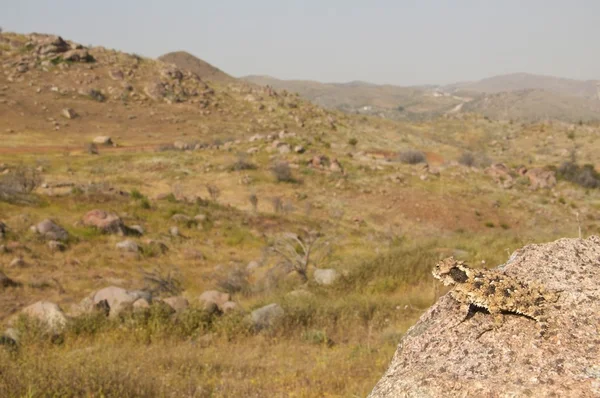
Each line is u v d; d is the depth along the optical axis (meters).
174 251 24.61
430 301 13.84
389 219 39.19
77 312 13.06
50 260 20.95
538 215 41.97
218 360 9.99
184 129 80.62
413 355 3.43
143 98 90.94
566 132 125.00
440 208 41.38
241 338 11.89
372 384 8.09
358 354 10.08
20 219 24.88
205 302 14.41
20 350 10.34
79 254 22.20
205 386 8.24
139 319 12.48
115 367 8.32
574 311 3.26
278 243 23.86
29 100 79.50
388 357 9.60
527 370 2.95
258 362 10.00
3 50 94.88
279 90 125.00
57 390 7.23
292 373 8.98
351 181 46.94
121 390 7.43
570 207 45.56
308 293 15.09
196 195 40.94
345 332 12.09
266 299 14.98
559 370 2.89
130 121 80.44
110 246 23.69
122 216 28.83
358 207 41.25
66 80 89.81
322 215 38.75
